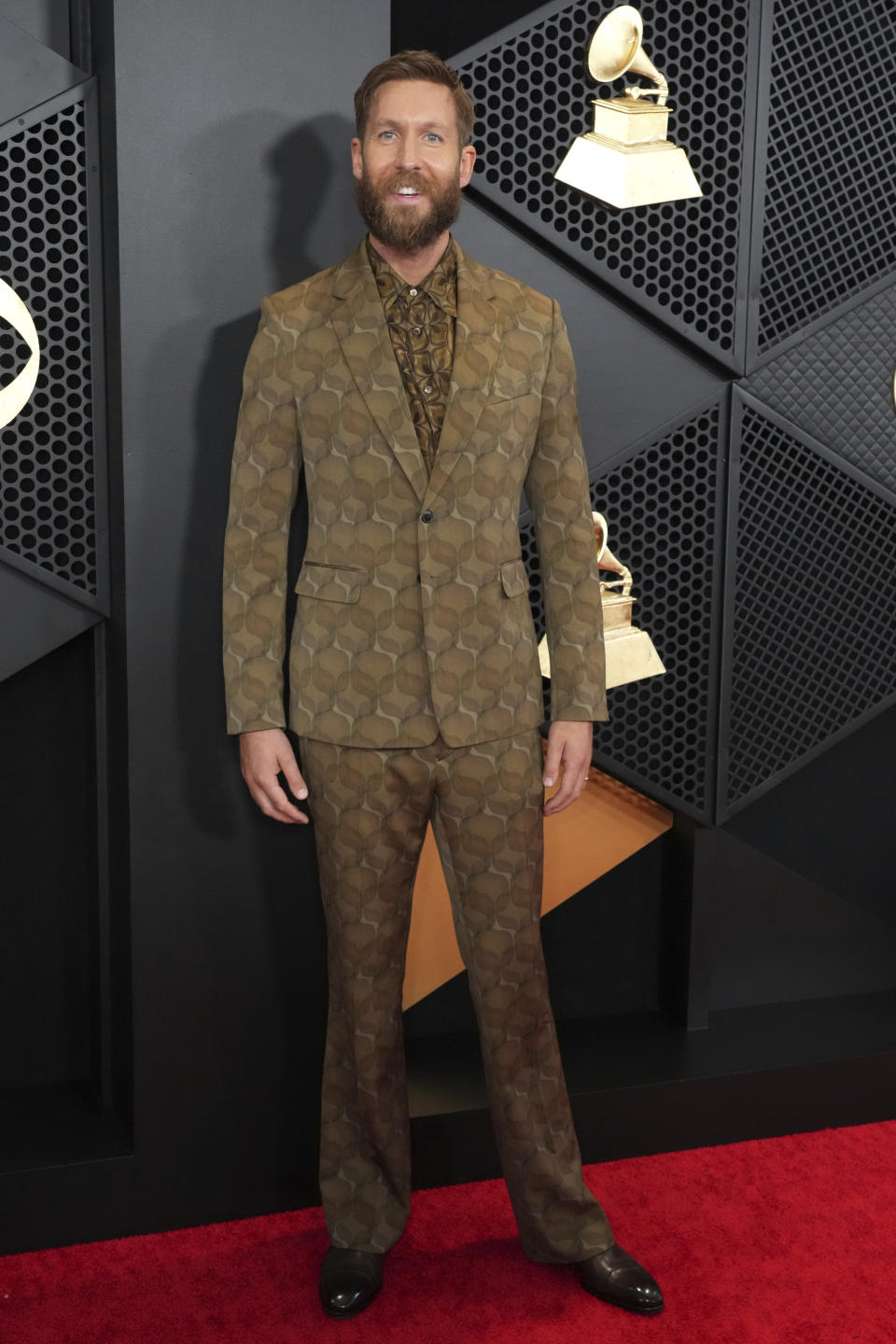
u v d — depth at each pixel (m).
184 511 1.93
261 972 2.07
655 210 2.16
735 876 2.55
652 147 2.11
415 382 1.70
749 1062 2.34
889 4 2.27
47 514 2.04
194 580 1.95
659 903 2.58
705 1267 1.95
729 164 2.18
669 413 2.22
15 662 1.97
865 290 2.28
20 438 1.94
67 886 2.25
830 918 2.63
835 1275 1.93
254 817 2.03
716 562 2.29
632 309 2.17
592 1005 2.58
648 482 2.25
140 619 1.93
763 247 2.23
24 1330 1.80
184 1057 2.05
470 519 1.71
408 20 2.33
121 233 1.83
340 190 1.91
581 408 2.18
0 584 1.95
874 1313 1.85
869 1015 2.57
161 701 1.96
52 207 1.90
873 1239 2.02
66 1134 2.10
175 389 1.89
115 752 2.05
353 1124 1.92
